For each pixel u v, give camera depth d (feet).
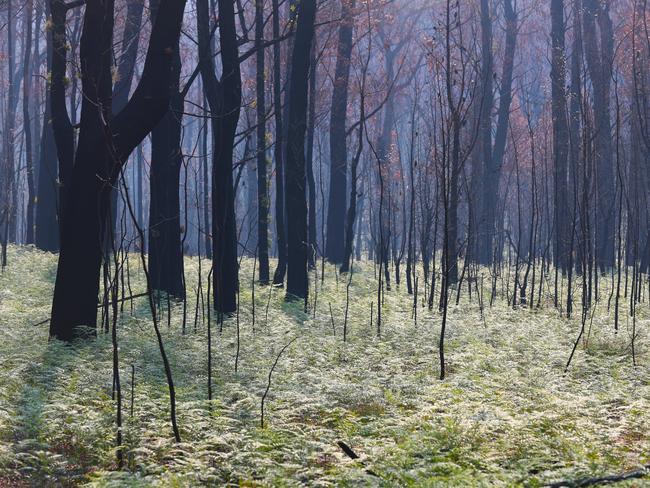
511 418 30.07
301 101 76.13
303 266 73.51
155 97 47.06
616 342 53.93
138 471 25.55
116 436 28.63
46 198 119.75
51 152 120.67
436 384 39.06
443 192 45.75
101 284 76.18
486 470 26.43
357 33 130.82
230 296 63.26
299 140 75.20
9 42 145.59
